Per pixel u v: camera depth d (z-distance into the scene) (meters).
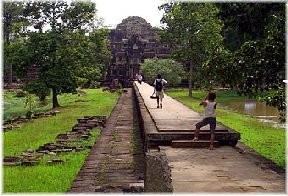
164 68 53.91
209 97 9.93
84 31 33.69
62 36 32.44
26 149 13.57
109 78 68.31
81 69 33.41
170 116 14.14
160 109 17.23
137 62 67.31
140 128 16.75
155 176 5.00
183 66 59.56
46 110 31.17
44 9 32.88
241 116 24.94
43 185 8.68
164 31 45.44
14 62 30.95
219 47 11.74
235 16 12.01
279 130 18.20
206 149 9.61
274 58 10.70
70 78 32.12
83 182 8.73
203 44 41.84
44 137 16.39
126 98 39.81
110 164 10.50
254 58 10.98
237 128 18.88
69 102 37.94
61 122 21.94
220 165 7.72
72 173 9.70
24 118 24.45
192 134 10.11
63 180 9.10
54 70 31.47
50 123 21.66
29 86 30.50
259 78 10.93
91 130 17.30
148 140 10.10
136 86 40.81
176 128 10.79
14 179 9.23
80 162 10.99
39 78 31.55
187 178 6.65
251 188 6.04
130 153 12.05
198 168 7.42
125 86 66.62
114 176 9.23
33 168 10.45
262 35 12.21
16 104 38.09
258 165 8.44
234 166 7.63
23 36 31.36
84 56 33.66
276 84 10.98
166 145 10.16
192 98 42.22
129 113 25.06
